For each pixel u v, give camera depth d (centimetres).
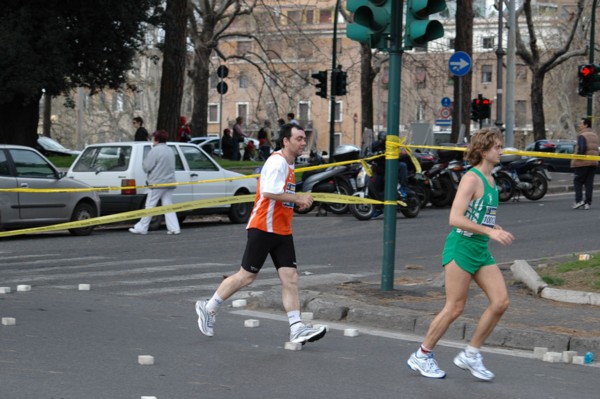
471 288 1588
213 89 12144
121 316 1392
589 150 3238
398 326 1340
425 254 2197
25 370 1023
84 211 2700
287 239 1189
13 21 3794
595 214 3092
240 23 10669
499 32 4878
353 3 1529
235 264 2003
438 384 1004
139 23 4238
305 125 12206
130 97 9831
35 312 1412
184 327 1316
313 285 1608
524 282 1619
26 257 2125
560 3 9431
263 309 1491
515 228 2697
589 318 1356
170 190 2717
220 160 4844
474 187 979
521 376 1057
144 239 2559
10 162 2562
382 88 9831
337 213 3238
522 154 1427
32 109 4159
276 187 1159
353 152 3145
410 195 3055
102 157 2858
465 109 4994
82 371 1026
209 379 1002
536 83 6819
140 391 941
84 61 4175
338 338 1264
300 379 1010
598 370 1112
